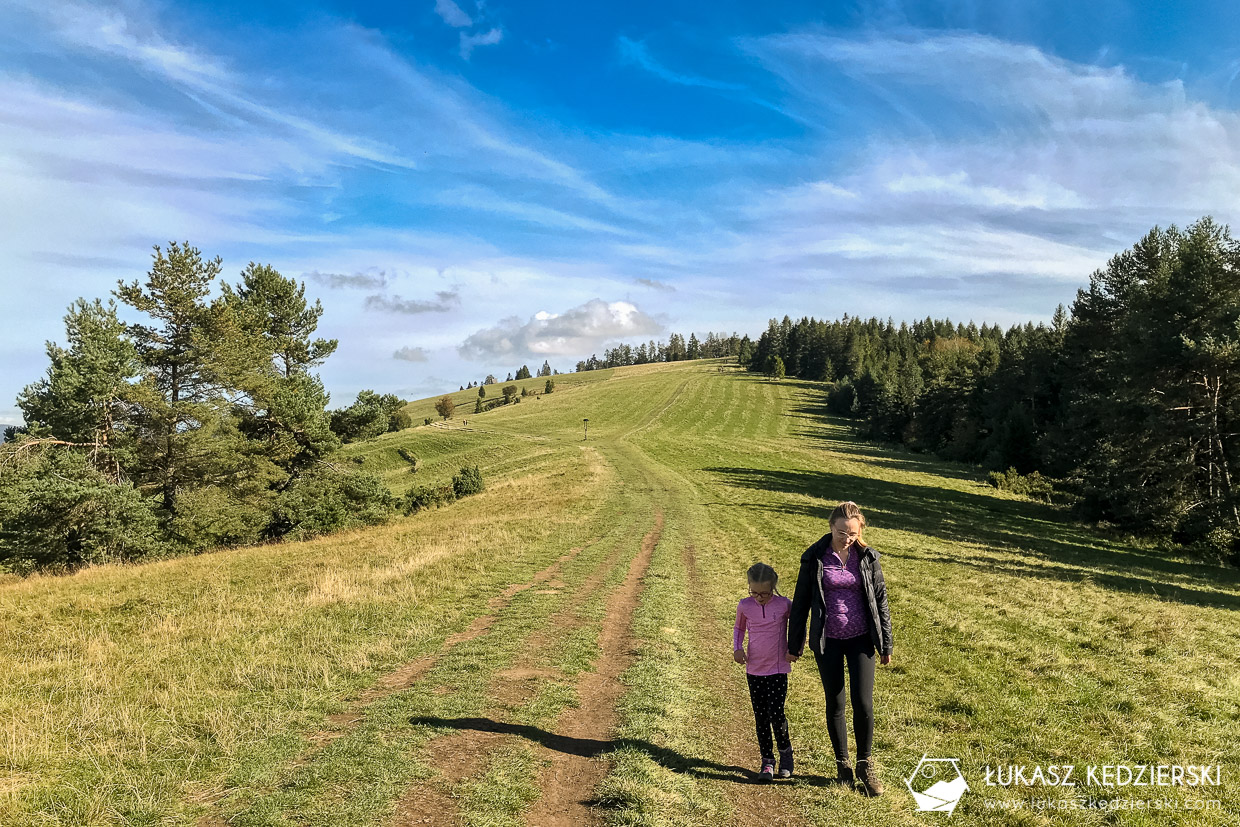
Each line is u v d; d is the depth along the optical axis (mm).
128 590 15031
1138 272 39094
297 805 4477
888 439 88812
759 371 167625
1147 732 6359
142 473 27297
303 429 29797
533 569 15812
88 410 24938
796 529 25516
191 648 9148
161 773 5039
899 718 6688
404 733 5805
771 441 86000
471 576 14617
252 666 8016
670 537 22828
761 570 5180
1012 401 59000
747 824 4391
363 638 9477
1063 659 8867
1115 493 29703
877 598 4816
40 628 11555
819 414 113688
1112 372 32625
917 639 10031
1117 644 9727
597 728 6152
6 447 24188
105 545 24125
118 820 4344
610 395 141125
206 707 6566
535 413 123562
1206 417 27438
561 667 8047
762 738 5109
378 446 94312
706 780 5047
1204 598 15328
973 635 10242
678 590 13742
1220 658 9273
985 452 63625
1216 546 25141
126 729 5949
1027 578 16250
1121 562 21984
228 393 28516
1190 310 27969
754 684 5156
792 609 4957
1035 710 6902
